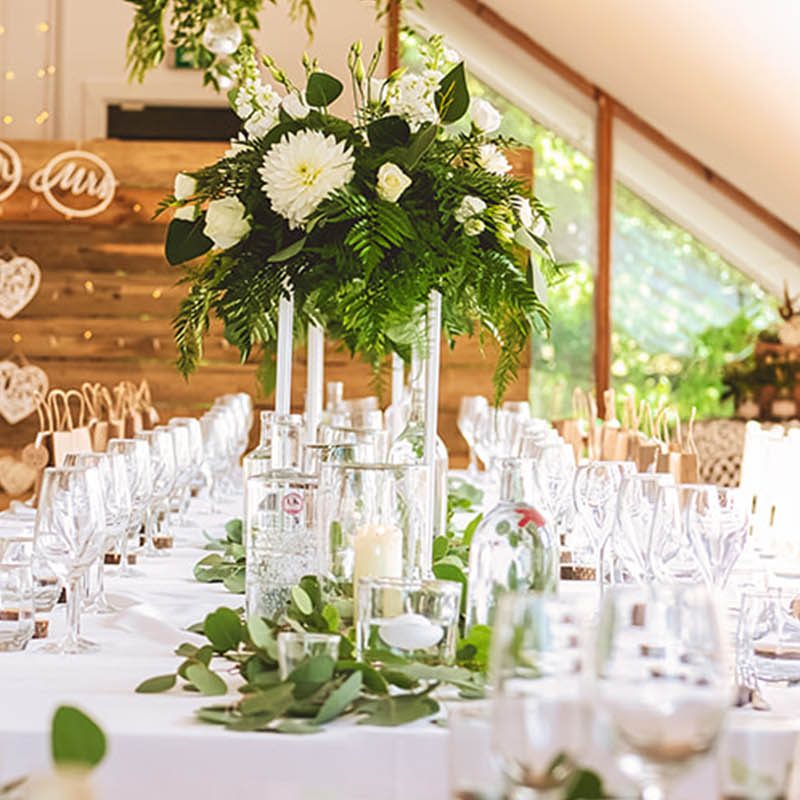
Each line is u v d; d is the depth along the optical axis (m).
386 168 2.52
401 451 2.92
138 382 8.84
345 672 1.73
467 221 2.55
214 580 2.97
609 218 9.95
